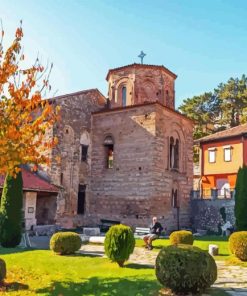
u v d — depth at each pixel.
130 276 11.54
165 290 9.34
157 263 9.23
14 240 18.00
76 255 15.78
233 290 9.98
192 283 8.74
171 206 29.50
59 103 28.89
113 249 13.19
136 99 31.88
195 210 31.50
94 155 31.44
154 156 27.73
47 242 20.72
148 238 18.66
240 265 14.06
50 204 27.81
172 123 30.73
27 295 9.35
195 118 57.47
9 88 9.84
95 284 10.55
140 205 27.73
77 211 29.95
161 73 32.78
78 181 30.11
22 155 9.89
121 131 30.03
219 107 59.09
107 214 29.55
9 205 18.09
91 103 32.38
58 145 28.55
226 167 37.31
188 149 32.91
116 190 29.39
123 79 32.94
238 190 23.17
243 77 57.84
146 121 28.62
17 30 10.09
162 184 28.38
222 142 38.12
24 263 13.92
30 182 25.80
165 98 32.97
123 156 29.50
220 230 29.12
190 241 17.80
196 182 46.97
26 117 10.20
